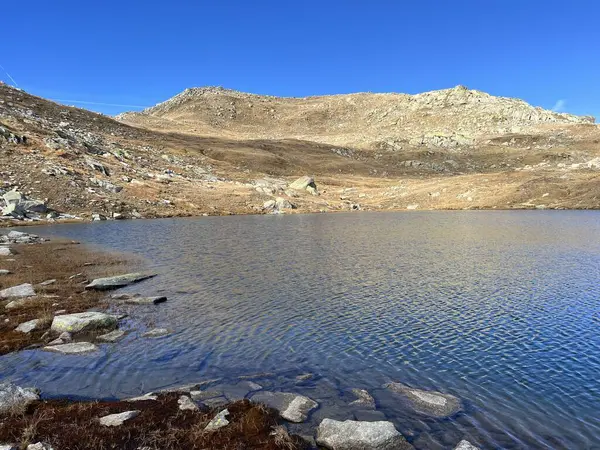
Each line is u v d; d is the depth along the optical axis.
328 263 27.44
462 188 98.06
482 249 32.94
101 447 7.73
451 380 11.26
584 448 8.20
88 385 10.82
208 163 112.69
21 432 8.13
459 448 7.73
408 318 16.42
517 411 9.65
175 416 9.05
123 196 66.56
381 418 9.30
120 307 17.62
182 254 30.86
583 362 12.33
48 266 25.64
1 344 13.31
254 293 20.06
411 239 39.22
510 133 182.38
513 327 15.39
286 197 88.25
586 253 30.78
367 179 123.31
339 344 13.80
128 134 124.62
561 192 86.19
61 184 61.12
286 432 8.52
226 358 12.67
